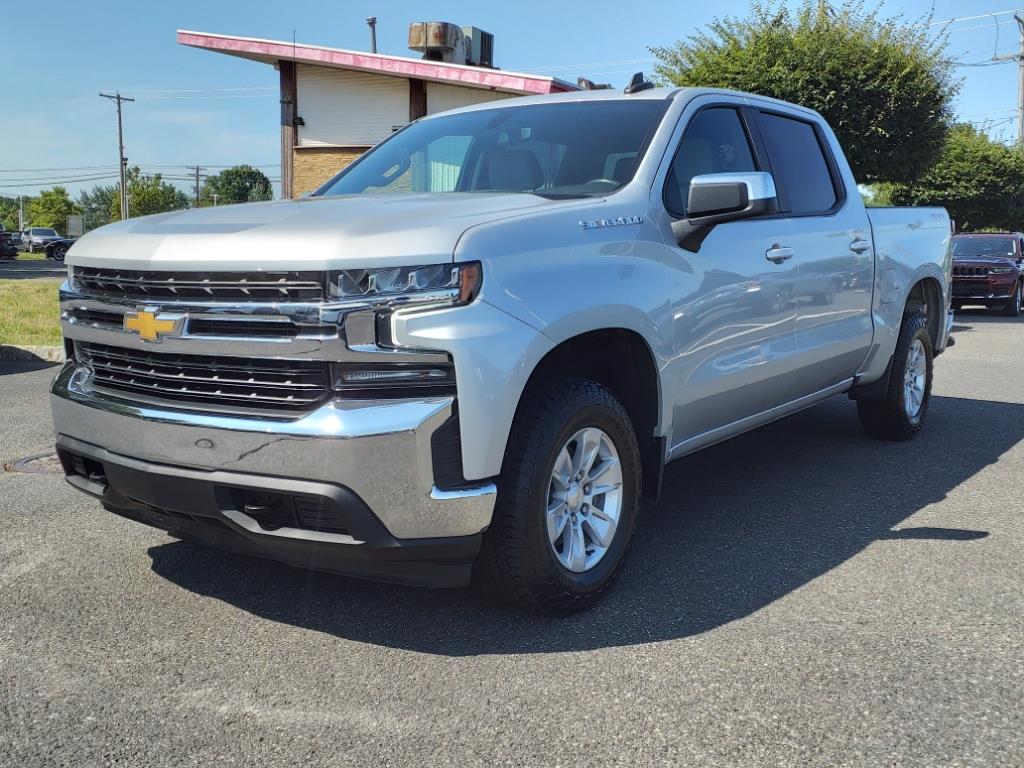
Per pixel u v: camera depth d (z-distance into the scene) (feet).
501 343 9.46
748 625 10.62
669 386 12.06
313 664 9.72
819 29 52.90
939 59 53.11
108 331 10.43
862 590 11.68
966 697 8.94
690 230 12.28
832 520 14.65
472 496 9.41
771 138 15.53
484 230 9.70
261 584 11.93
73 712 8.74
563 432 10.28
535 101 14.94
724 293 12.99
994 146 111.75
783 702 8.86
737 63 53.31
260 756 8.00
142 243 10.14
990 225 115.96
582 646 10.11
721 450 19.54
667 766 7.82
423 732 8.38
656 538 13.78
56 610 11.09
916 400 20.48
